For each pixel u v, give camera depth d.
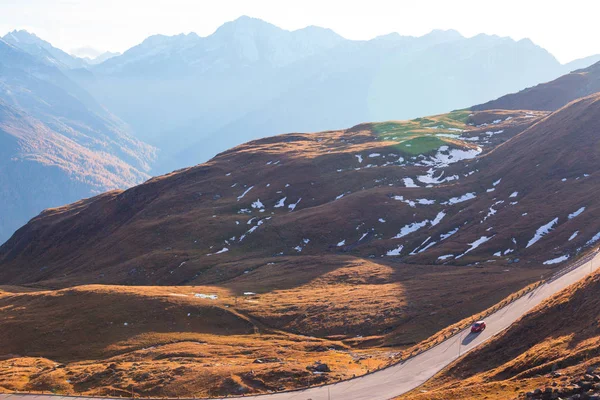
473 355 75.75
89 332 126.31
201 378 88.94
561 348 61.09
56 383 94.69
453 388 62.72
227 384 84.75
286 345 112.69
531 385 52.88
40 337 125.44
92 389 90.94
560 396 46.22
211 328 127.81
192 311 135.50
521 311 93.56
